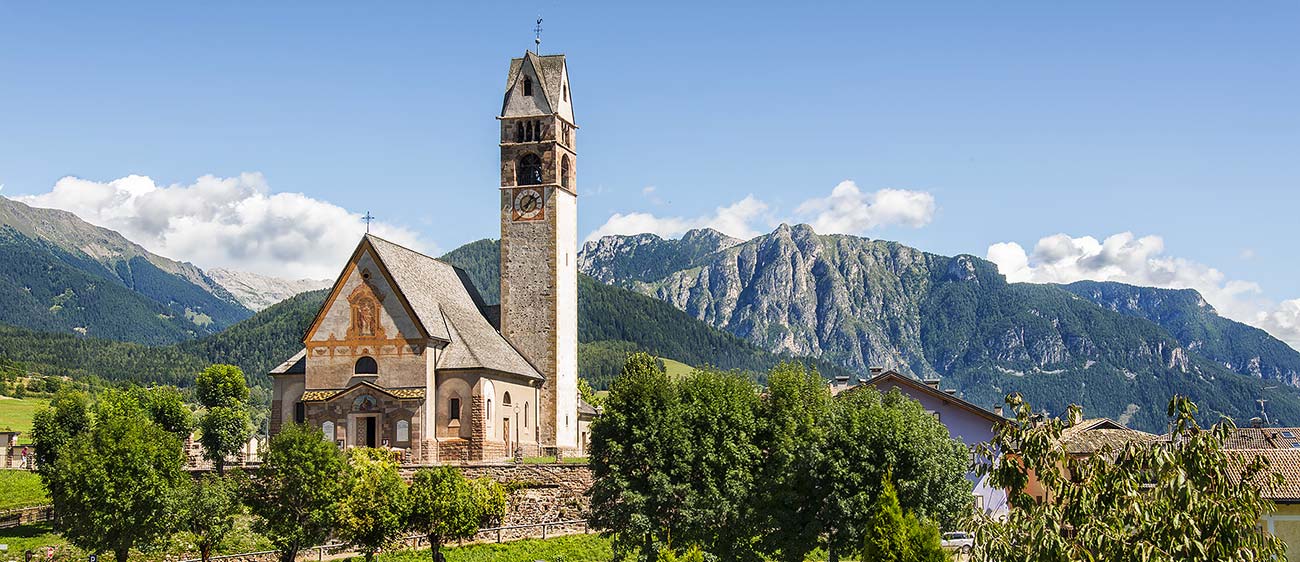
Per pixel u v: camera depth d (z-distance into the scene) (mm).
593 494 88375
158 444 85062
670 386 88312
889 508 60062
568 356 137375
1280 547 44500
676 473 84688
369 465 92000
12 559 84688
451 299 129500
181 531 86250
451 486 89250
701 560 71812
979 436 111625
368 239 119688
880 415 80375
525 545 94250
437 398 118500
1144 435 108438
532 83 136875
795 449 82688
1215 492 43844
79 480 81812
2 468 123250
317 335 119625
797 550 80250
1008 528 45094
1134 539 43594
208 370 130875
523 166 136750
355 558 88438
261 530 86562
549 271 134750
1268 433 145500
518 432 127188
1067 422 46281
